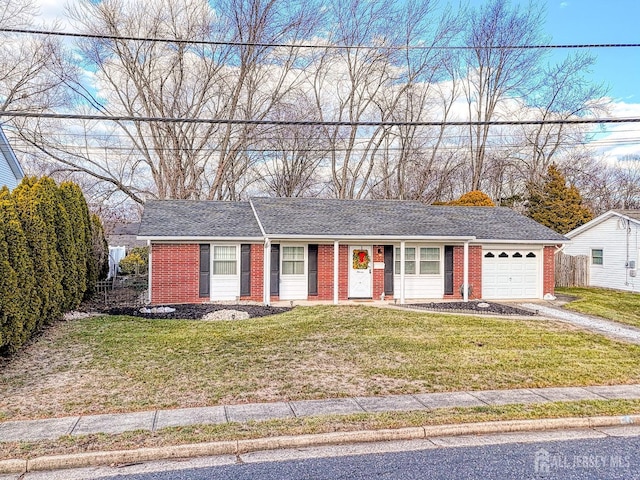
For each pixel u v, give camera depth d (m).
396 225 17.92
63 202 14.99
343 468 5.19
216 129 29.98
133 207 34.97
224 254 17.25
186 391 7.42
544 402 7.12
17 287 9.35
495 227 19.70
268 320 13.16
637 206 41.69
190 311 14.73
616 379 8.34
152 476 5.00
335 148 32.84
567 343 10.82
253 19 28.30
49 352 9.66
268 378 8.09
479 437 6.13
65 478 4.96
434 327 12.30
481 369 8.77
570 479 4.93
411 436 6.07
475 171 34.72
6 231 9.60
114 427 6.05
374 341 10.72
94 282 17.56
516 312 15.00
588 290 23.03
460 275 18.59
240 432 5.90
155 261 16.72
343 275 17.81
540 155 36.09
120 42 27.36
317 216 18.48
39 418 6.35
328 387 7.69
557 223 29.20
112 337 10.94
